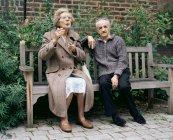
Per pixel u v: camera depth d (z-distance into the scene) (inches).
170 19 155.3
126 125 106.5
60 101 100.8
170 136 95.2
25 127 103.8
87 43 116.6
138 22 143.3
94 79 120.3
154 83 118.5
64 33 109.7
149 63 129.8
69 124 103.8
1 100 102.3
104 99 107.3
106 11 148.1
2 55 108.0
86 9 150.3
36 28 124.6
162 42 146.8
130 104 109.6
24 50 112.6
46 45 103.4
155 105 135.3
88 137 93.8
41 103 122.8
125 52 112.6
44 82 115.7
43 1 148.0
